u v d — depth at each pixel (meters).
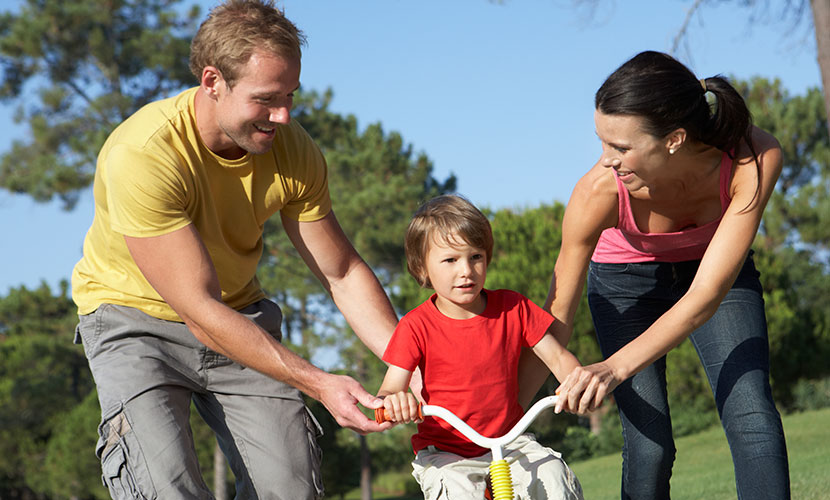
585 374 2.63
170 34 19.28
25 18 19.16
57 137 19.39
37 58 19.27
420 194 28.64
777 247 30.22
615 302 3.57
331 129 30.59
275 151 3.21
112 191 2.87
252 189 3.14
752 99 32.03
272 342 2.85
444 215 2.90
